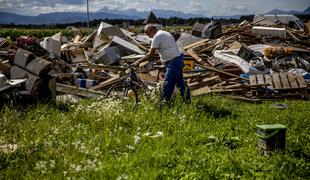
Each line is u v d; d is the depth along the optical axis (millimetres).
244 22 27031
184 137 7348
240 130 8203
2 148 6727
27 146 6742
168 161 6039
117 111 8836
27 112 9859
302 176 5789
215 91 13195
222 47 19922
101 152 6320
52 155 6277
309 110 10977
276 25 25016
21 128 8102
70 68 14219
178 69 9836
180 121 8312
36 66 10992
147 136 7336
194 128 7965
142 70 15453
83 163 5824
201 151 6539
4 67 12383
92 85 13914
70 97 11945
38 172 5539
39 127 8055
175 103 9750
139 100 10328
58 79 13398
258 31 22969
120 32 22953
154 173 5430
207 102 10625
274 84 13734
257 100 12508
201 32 27781
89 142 6805
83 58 18938
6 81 10492
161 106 9508
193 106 9672
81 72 15242
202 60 17750
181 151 6609
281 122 9047
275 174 5676
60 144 6781
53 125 8305
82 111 9438
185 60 17656
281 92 13633
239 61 16688
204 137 7375
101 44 21859
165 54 9789
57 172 5539
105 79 14938
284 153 6535
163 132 7680
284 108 11234
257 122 8977
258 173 5641
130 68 10602
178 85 10125
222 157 6238
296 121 9109
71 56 18734
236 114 9836
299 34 22844
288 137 7613
